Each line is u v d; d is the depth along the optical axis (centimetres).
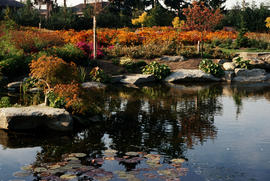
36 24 3438
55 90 778
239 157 538
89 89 1354
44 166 491
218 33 2875
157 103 1036
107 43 2392
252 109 942
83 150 571
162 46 2145
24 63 1586
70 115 734
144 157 529
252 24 3484
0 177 452
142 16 3853
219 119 817
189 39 2427
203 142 621
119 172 460
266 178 452
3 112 720
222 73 1758
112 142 621
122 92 1280
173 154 550
